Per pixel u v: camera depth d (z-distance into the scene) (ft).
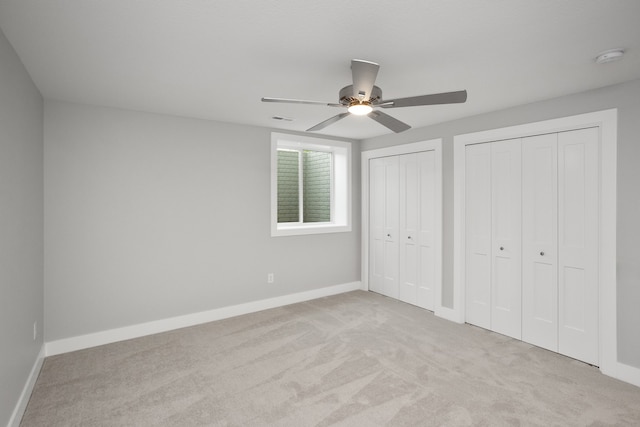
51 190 9.75
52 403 7.40
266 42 6.42
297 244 14.78
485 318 11.69
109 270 10.67
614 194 8.55
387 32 6.03
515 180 10.82
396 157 14.94
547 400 7.50
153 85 8.73
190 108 10.87
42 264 9.45
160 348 10.19
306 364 9.16
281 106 10.64
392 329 11.61
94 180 10.40
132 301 11.05
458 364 9.15
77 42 6.39
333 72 7.89
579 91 9.11
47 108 9.71
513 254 10.91
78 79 8.26
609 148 8.63
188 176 12.02
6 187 6.15
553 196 9.97
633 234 8.27
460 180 12.14
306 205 16.97
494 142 11.32
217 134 12.59
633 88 8.26
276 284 14.20
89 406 7.30
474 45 6.52
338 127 13.71
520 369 8.90
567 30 5.94
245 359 9.45
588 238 9.29
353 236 16.62
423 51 6.77
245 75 8.08
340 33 6.07
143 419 6.88
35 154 8.61
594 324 9.18
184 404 7.38
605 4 5.15
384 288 15.78
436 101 6.99
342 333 11.28
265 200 13.79
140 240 11.18
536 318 10.37
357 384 8.16
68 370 8.84
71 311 10.08
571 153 9.59
